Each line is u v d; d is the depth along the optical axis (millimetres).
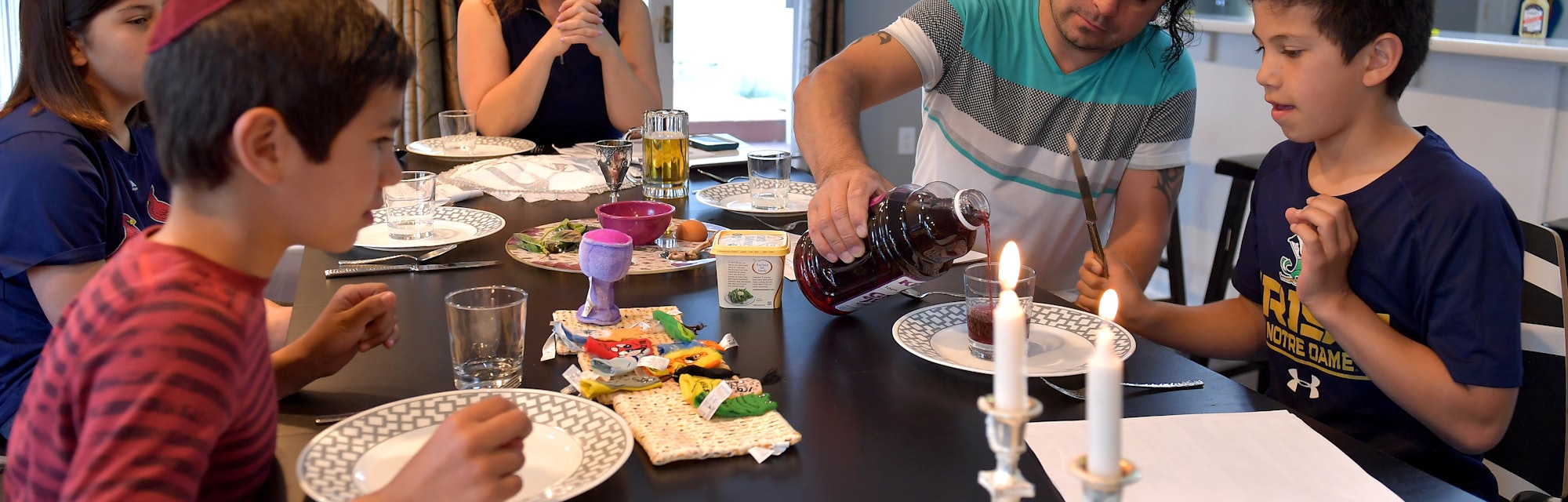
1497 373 1107
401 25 3451
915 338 1147
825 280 1187
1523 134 2531
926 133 1944
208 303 681
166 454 633
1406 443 1250
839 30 4070
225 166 700
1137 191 1854
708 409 919
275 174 706
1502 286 1115
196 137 692
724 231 1322
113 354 651
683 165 1849
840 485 824
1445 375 1130
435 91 3535
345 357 1003
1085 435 909
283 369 957
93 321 670
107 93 1404
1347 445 916
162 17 706
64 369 675
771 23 4363
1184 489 825
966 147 1842
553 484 801
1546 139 2471
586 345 1061
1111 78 1786
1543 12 2684
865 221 1143
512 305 989
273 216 730
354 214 767
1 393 1372
